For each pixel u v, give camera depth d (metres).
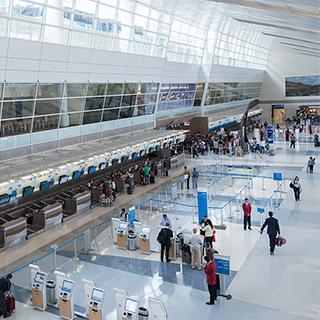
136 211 16.30
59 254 11.41
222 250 12.45
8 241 13.98
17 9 14.91
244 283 10.18
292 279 10.27
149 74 26.02
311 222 14.91
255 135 34.41
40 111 17.88
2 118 15.88
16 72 15.60
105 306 9.34
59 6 16.94
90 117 21.88
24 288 10.21
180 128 34.47
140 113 27.02
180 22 29.58
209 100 39.25
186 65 31.97
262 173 24.38
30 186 16.41
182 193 20.22
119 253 12.74
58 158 18.11
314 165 26.36
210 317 8.63
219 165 26.45
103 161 21.22
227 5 15.12
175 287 10.17
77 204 17.78
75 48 18.33
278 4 10.89
